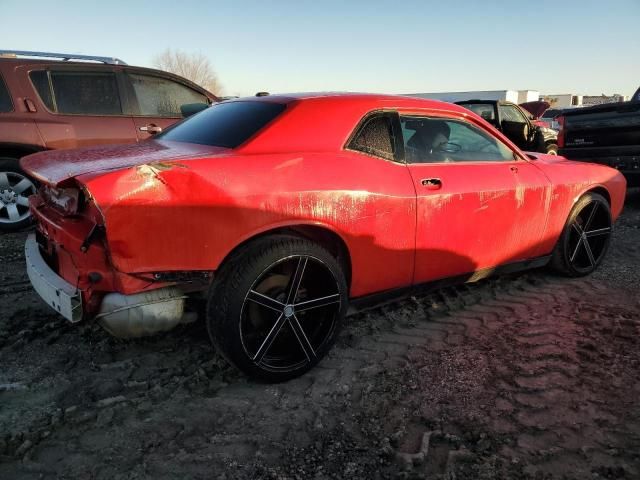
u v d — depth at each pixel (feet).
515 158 12.08
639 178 22.54
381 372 8.92
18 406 7.66
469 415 7.67
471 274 11.29
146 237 7.06
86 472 6.41
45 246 8.93
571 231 13.34
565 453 6.85
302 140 8.77
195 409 7.75
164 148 9.02
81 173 7.27
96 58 20.97
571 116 24.34
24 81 17.60
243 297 7.78
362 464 6.63
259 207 7.77
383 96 10.10
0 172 17.22
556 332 10.50
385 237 9.33
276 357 8.57
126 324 7.50
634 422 7.51
